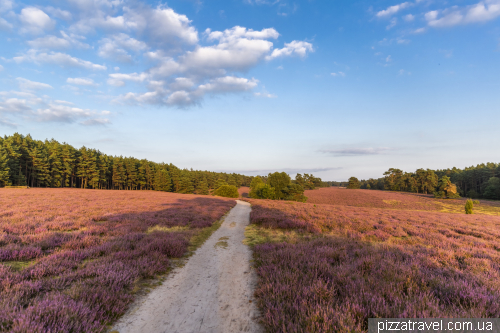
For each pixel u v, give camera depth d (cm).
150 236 942
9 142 5822
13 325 300
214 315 424
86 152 7444
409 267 547
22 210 1396
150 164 10450
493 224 1692
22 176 5519
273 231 1327
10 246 634
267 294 472
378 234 1112
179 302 472
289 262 635
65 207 1712
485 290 425
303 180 11906
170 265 703
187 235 1084
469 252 762
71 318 333
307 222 1494
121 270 538
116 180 8062
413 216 2106
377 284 452
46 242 726
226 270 680
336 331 319
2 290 399
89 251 675
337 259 680
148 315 417
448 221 1783
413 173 11431
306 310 373
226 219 1952
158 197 3825
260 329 379
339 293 455
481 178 8850
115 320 391
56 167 6644
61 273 521
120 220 1312
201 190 10069
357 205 6419
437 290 444
